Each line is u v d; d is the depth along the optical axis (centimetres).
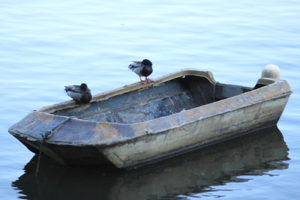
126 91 1680
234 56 2309
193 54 2322
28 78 2072
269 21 2700
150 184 1435
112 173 1462
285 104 1720
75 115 1577
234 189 1414
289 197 1371
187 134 1521
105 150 1395
